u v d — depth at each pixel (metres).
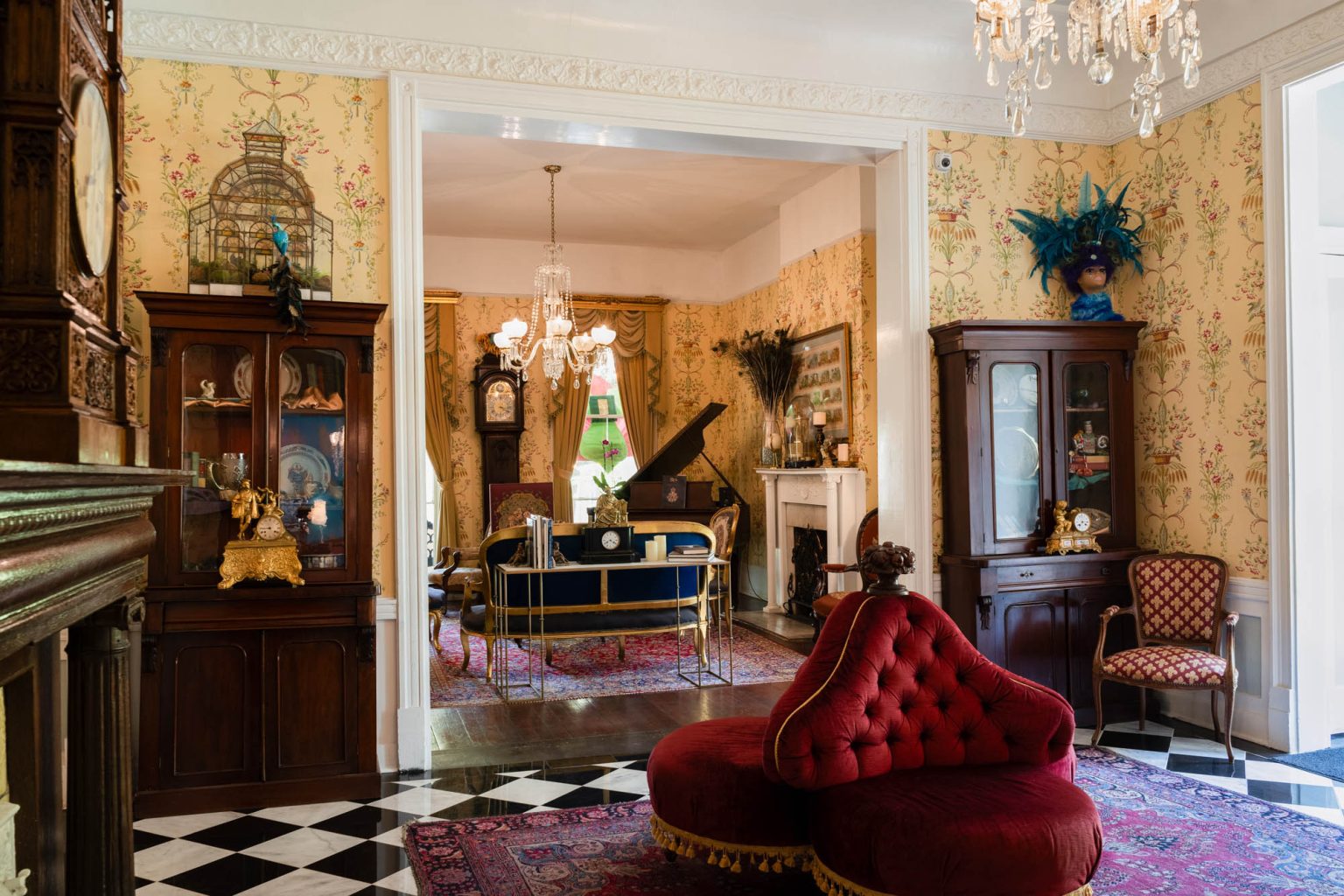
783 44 5.31
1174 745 4.88
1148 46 3.14
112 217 2.48
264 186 4.54
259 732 4.22
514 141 7.42
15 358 1.98
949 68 5.60
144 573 2.60
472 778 4.51
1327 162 5.18
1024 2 5.35
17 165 1.97
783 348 9.29
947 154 5.58
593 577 6.35
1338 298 5.14
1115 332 5.45
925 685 3.18
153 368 4.15
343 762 4.31
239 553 4.18
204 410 4.23
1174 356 5.46
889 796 2.80
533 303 10.84
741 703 5.90
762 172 8.33
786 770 2.90
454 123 5.00
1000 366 5.31
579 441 10.86
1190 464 5.35
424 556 4.66
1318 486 4.80
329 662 4.31
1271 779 4.32
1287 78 4.73
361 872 3.43
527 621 6.26
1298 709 4.74
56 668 2.25
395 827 3.88
